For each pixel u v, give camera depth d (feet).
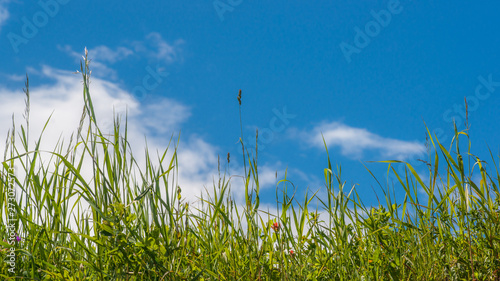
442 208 10.32
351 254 10.03
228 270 9.82
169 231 9.68
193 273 9.48
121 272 8.64
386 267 9.75
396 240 10.32
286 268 9.80
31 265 9.18
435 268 9.61
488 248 9.77
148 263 9.00
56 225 9.42
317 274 9.89
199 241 10.33
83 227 9.89
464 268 9.62
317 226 10.62
